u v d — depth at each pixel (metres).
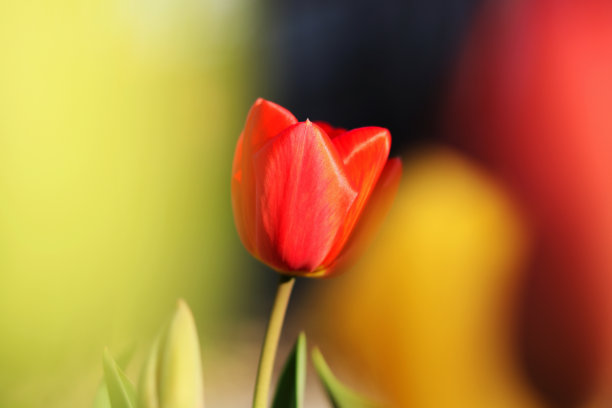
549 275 1.94
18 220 2.56
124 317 2.25
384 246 2.02
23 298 2.18
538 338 1.85
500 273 1.96
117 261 2.74
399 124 4.14
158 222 3.20
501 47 2.60
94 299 2.30
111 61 3.40
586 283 1.86
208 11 4.10
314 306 2.91
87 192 2.93
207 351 2.73
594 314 1.86
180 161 3.52
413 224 2.03
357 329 2.14
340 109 4.52
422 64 4.06
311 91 4.62
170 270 3.02
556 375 1.75
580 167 2.08
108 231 2.86
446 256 1.96
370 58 4.39
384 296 2.00
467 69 2.90
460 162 2.42
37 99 2.98
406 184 2.21
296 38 4.60
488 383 1.80
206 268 3.19
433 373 1.83
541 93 2.19
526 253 1.98
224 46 4.20
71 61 3.16
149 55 3.73
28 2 3.03
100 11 3.35
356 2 4.46
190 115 3.80
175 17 3.88
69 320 2.05
